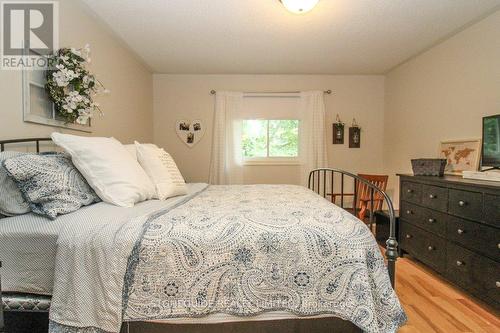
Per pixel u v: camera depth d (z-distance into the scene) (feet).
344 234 3.60
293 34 8.85
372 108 13.43
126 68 10.20
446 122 9.27
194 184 8.93
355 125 13.41
